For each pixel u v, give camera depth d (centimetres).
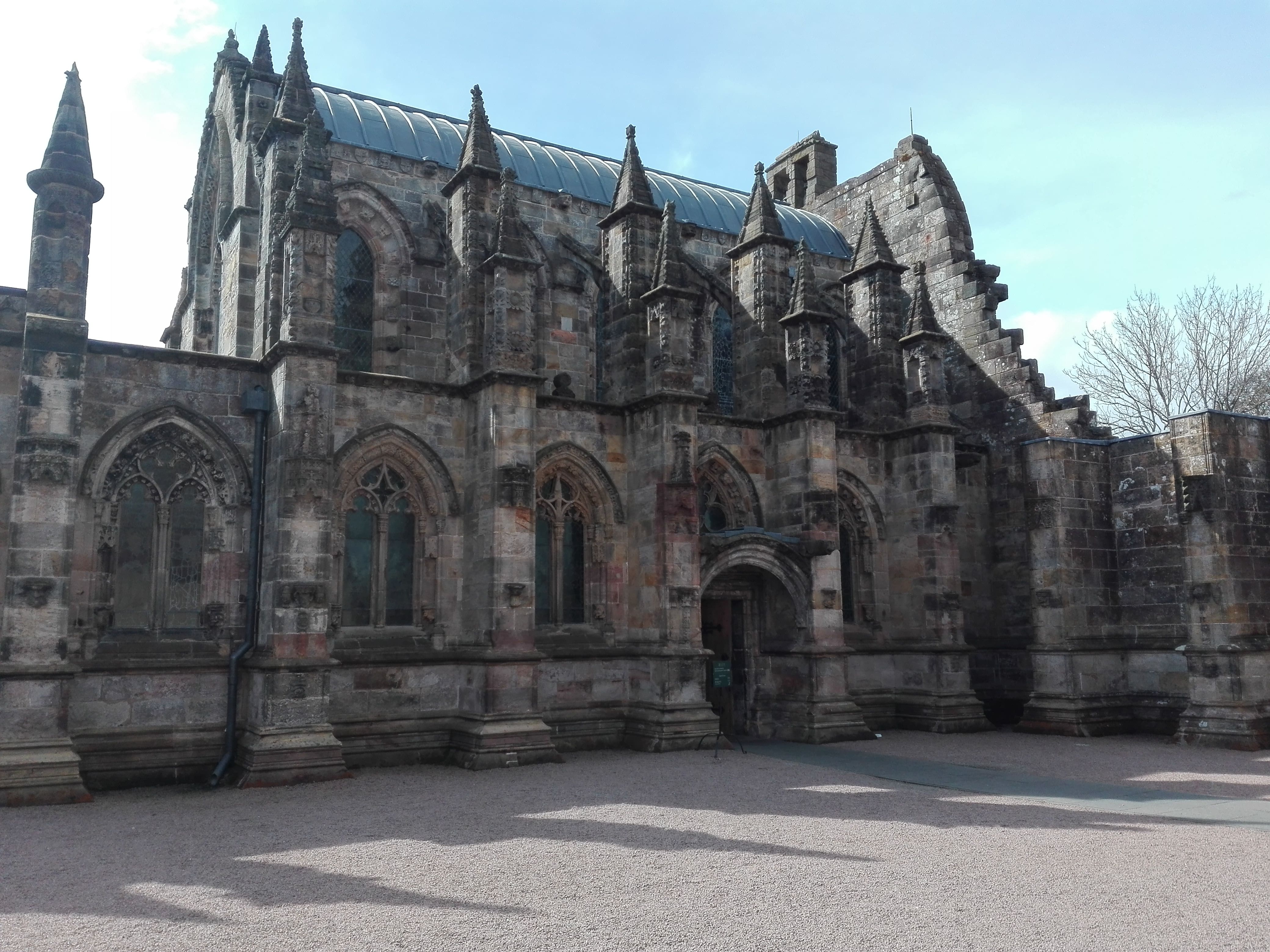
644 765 2777
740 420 3641
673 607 3148
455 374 3178
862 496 3916
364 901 1331
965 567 4281
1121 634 3769
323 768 2489
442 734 2894
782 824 1880
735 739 3466
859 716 3456
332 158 3597
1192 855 1599
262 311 3084
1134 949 1109
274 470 2669
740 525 3641
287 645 2522
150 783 2491
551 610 3225
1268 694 3253
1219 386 6419
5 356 2462
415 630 2973
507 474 2916
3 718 2227
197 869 1537
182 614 2648
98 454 2548
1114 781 2473
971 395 4494
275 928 1209
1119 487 3847
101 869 1541
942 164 4875
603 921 1230
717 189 5166
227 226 3666
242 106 3769
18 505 2312
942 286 4672
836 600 3503
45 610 2306
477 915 1259
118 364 2614
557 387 3794
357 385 2934
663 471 3209
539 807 2084
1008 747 3219
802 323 3606
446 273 3531
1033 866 1520
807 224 5144
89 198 2525
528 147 4431
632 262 3491
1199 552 3306
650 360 3328
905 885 1403
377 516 2973
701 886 1404
